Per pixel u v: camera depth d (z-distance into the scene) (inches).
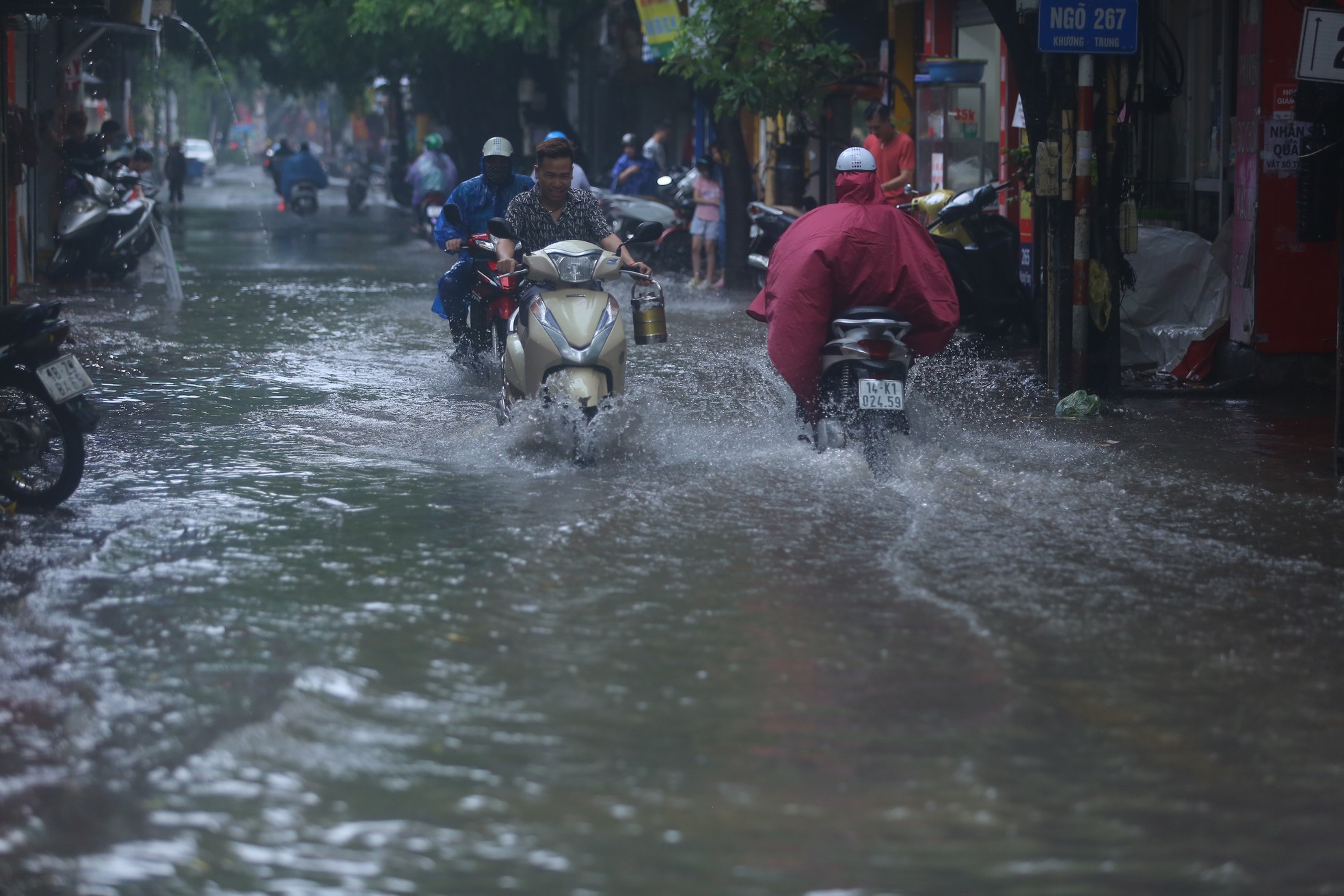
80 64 2292.1
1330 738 403.5
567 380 758.5
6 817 353.7
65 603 522.3
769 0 1562.5
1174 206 1231.5
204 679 446.9
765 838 343.3
